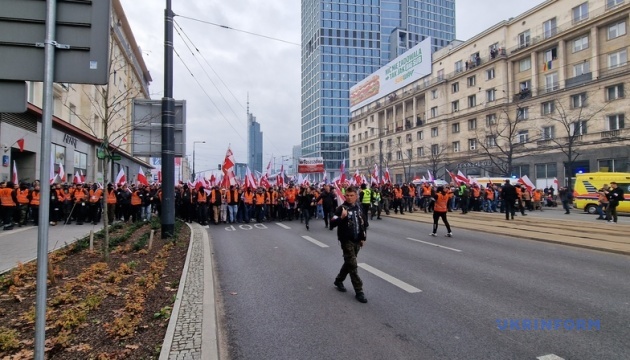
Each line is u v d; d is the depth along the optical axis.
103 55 2.67
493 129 45.28
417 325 4.66
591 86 36.78
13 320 4.59
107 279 6.32
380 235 13.02
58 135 22.41
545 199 31.80
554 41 41.16
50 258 7.98
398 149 68.81
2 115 16.50
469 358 3.76
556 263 8.24
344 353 3.93
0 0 2.50
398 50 103.12
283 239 12.30
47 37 2.52
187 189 18.28
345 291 6.21
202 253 9.20
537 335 4.30
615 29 35.97
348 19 102.81
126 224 16.14
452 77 55.38
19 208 15.12
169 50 11.80
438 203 12.58
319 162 38.34
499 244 10.91
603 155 34.72
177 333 4.14
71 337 4.01
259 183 21.78
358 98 86.75
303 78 117.00
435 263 8.31
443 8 112.94
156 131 11.75
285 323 4.81
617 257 8.87
